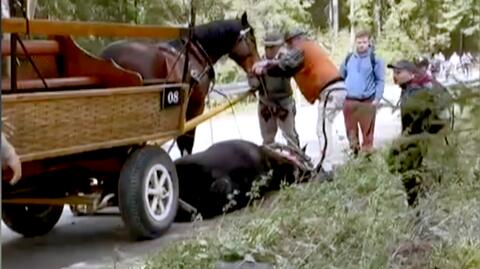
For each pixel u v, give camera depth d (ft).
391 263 9.80
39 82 18.01
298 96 45.85
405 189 11.76
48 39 20.15
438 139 10.21
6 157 11.57
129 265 14.37
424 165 11.17
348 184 12.82
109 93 17.08
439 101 10.21
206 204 20.85
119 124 17.61
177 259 10.96
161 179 19.17
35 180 18.45
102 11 43.27
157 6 46.52
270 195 20.72
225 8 57.00
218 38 24.25
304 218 11.62
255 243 11.03
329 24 78.13
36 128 15.29
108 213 22.22
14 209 19.17
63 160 18.11
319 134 24.71
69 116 16.12
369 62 24.53
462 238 10.30
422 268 9.77
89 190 19.16
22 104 14.85
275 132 26.05
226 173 21.16
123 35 17.98
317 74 24.85
